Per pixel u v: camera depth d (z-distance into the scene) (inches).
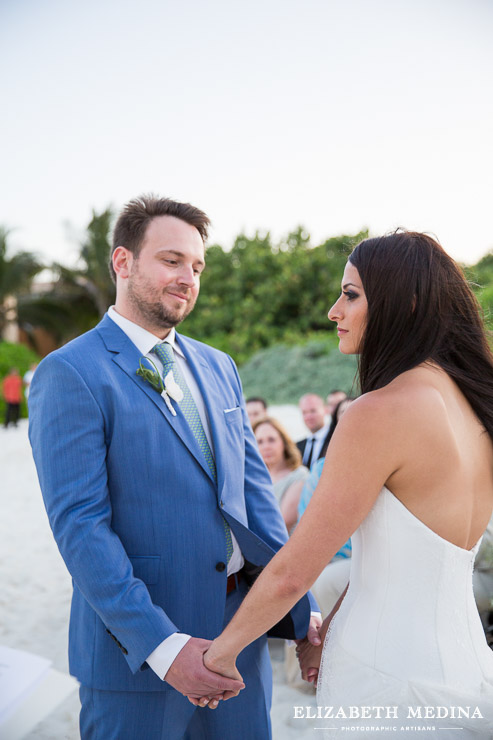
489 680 53.1
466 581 54.1
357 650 54.4
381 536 52.9
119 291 74.4
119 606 61.1
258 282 708.7
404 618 52.3
